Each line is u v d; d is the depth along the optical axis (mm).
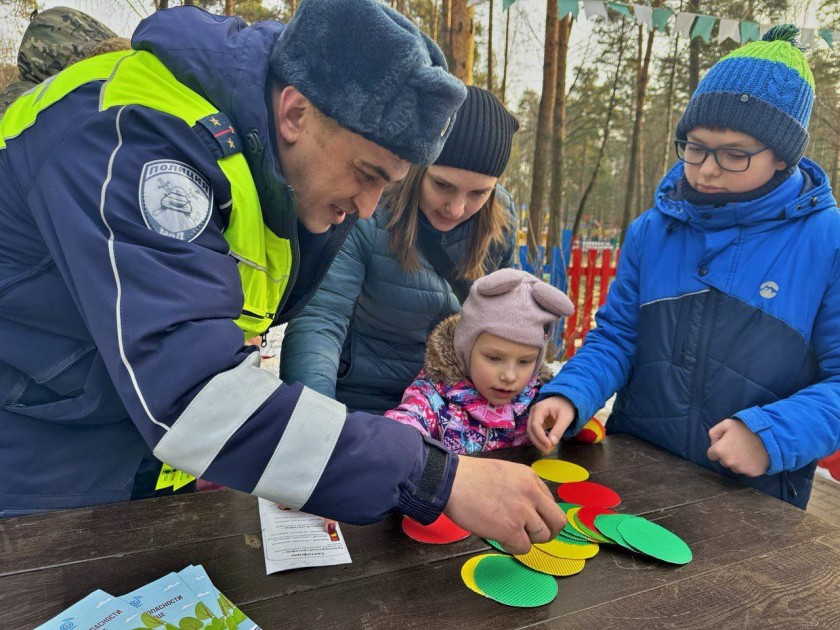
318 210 932
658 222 1581
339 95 742
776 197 1336
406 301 1604
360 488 683
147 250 653
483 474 756
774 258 1349
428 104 738
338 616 721
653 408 1523
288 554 838
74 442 982
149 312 635
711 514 1051
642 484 1177
